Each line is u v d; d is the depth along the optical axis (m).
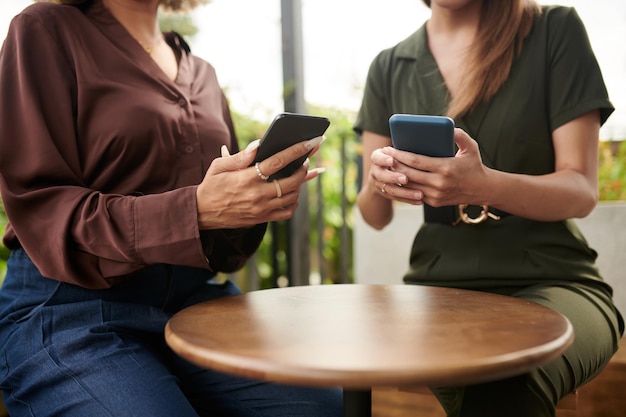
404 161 1.13
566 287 1.30
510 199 1.21
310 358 0.71
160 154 1.27
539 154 1.41
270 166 1.02
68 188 1.13
